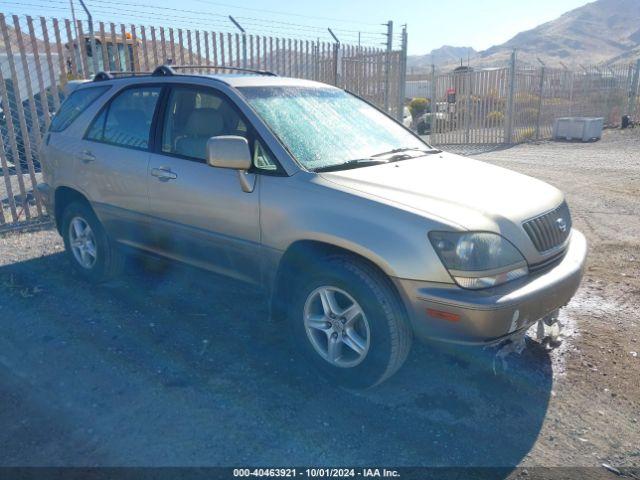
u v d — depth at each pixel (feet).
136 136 15.85
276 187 12.60
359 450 10.53
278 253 12.66
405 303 11.05
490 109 66.33
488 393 12.44
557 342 14.55
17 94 24.81
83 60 26.71
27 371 12.83
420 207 11.22
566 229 13.07
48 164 18.38
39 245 22.03
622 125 78.48
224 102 14.16
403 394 12.33
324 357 12.50
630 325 15.75
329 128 14.69
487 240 10.86
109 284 17.94
